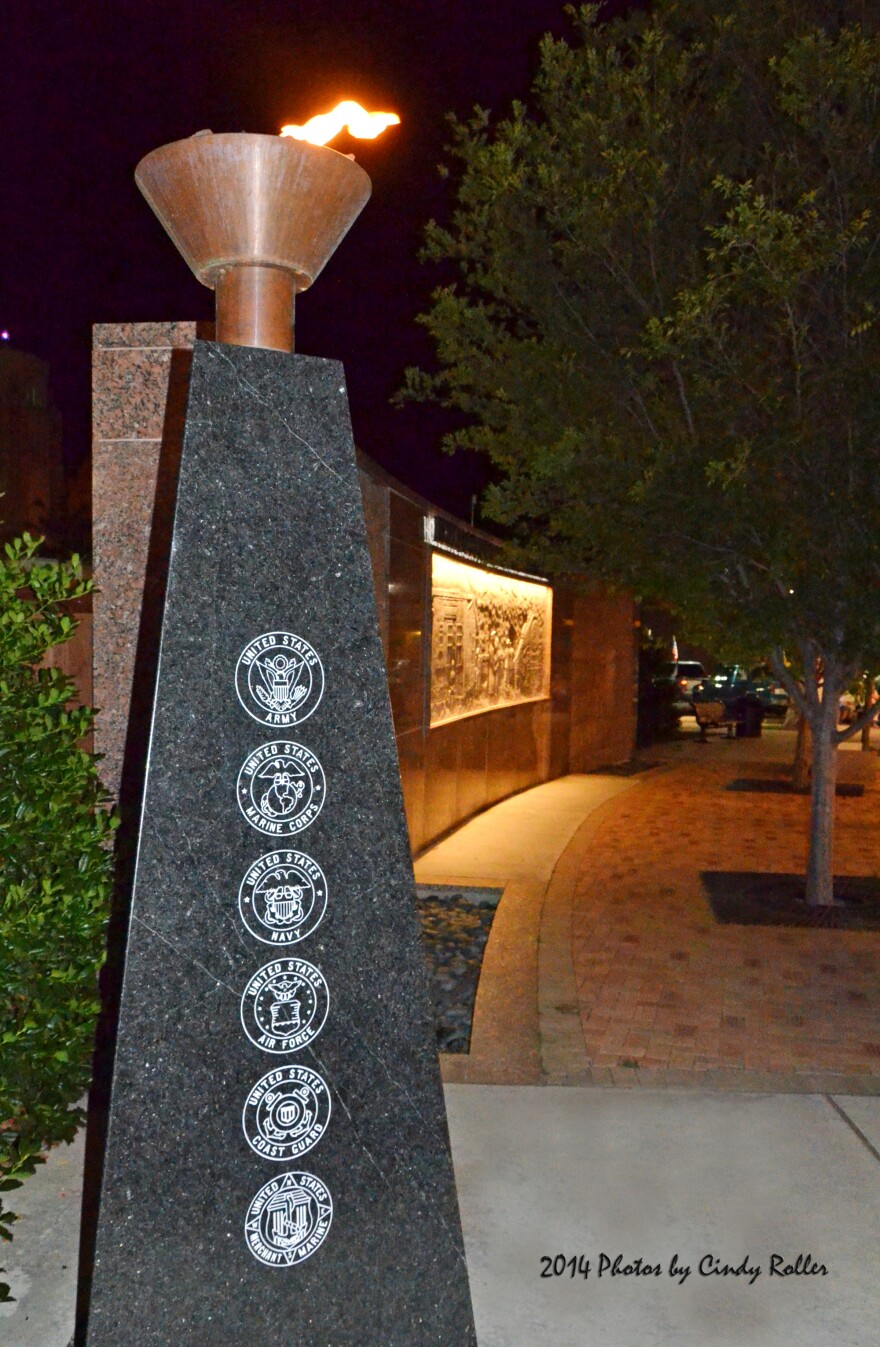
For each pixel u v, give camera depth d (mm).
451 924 7711
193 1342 2605
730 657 8805
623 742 18219
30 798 3789
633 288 7520
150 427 5586
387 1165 2750
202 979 2617
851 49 6621
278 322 2811
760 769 16844
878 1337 3162
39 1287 3338
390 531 8297
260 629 2674
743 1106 4582
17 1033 3604
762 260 6445
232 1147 2633
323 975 2713
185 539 2641
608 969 6461
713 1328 3189
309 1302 2689
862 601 6848
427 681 9648
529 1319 3217
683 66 7367
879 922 7516
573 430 7059
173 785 2607
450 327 8539
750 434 7137
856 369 6797
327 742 2729
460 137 8367
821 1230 3672
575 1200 3830
